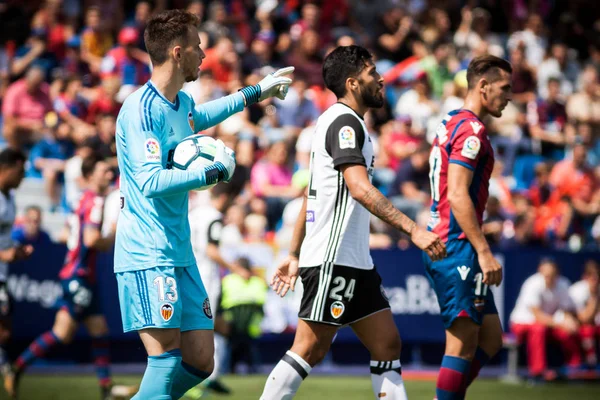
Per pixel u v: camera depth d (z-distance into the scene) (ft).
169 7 172.24
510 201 140.77
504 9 202.59
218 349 87.15
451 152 57.36
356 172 50.06
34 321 105.91
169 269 48.65
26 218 106.93
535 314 111.24
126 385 93.45
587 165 147.84
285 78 58.23
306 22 167.94
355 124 51.70
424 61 167.32
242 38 165.37
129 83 146.51
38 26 154.61
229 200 87.81
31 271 106.01
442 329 113.91
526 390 100.27
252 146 138.41
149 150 47.42
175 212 49.32
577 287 116.06
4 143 140.56
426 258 59.41
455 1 194.18
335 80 53.67
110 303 107.96
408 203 125.70
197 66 50.42
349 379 105.50
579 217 141.18
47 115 137.28
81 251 84.43
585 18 210.59
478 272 57.41
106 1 165.37
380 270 112.78
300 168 135.13
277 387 52.11
